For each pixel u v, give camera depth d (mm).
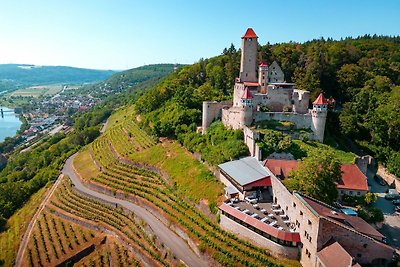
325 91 164750
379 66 191000
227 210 92188
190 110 160750
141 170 145375
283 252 78125
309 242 72500
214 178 116250
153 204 120250
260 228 82125
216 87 190125
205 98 170125
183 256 92125
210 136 135250
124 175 146000
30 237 124500
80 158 192000
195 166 127875
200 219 102375
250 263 79688
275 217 86062
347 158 111875
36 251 114938
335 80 168125
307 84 157250
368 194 92188
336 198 88875
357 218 79688
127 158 156250
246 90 124250
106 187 141500
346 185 93938
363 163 106312
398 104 141000
